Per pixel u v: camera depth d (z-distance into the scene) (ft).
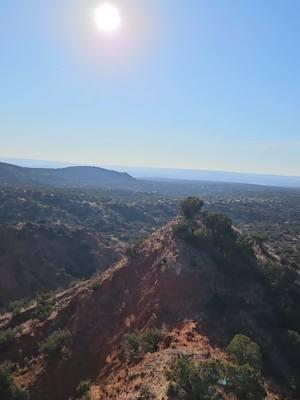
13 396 104.78
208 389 66.74
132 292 149.07
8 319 173.17
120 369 102.53
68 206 494.59
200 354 91.45
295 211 652.89
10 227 300.81
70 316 150.41
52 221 396.78
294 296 142.41
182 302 129.08
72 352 128.77
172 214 578.66
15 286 262.88
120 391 82.89
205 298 130.31
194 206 189.88
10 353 139.44
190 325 114.83
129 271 161.89
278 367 108.27
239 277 145.07
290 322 128.67
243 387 69.05
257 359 88.53
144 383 78.02
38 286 268.82
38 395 113.80
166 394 68.69
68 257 307.37
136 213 542.57
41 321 152.97
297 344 116.88
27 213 422.41
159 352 94.84
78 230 338.34
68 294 174.81
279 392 96.99
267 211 623.77
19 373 126.72
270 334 120.37
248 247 159.74
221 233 166.30
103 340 130.72
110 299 150.10
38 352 135.44
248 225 480.64
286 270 150.61
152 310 129.29
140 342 108.78
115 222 472.44
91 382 110.22
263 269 150.10
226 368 71.31
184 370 69.67
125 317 137.80
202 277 139.64
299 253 233.76
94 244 329.11
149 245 175.01
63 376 120.37
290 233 401.29
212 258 152.46
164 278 140.26
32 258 286.05
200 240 160.25
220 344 107.45
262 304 133.69
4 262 274.57
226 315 124.26
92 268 303.48
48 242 308.60
